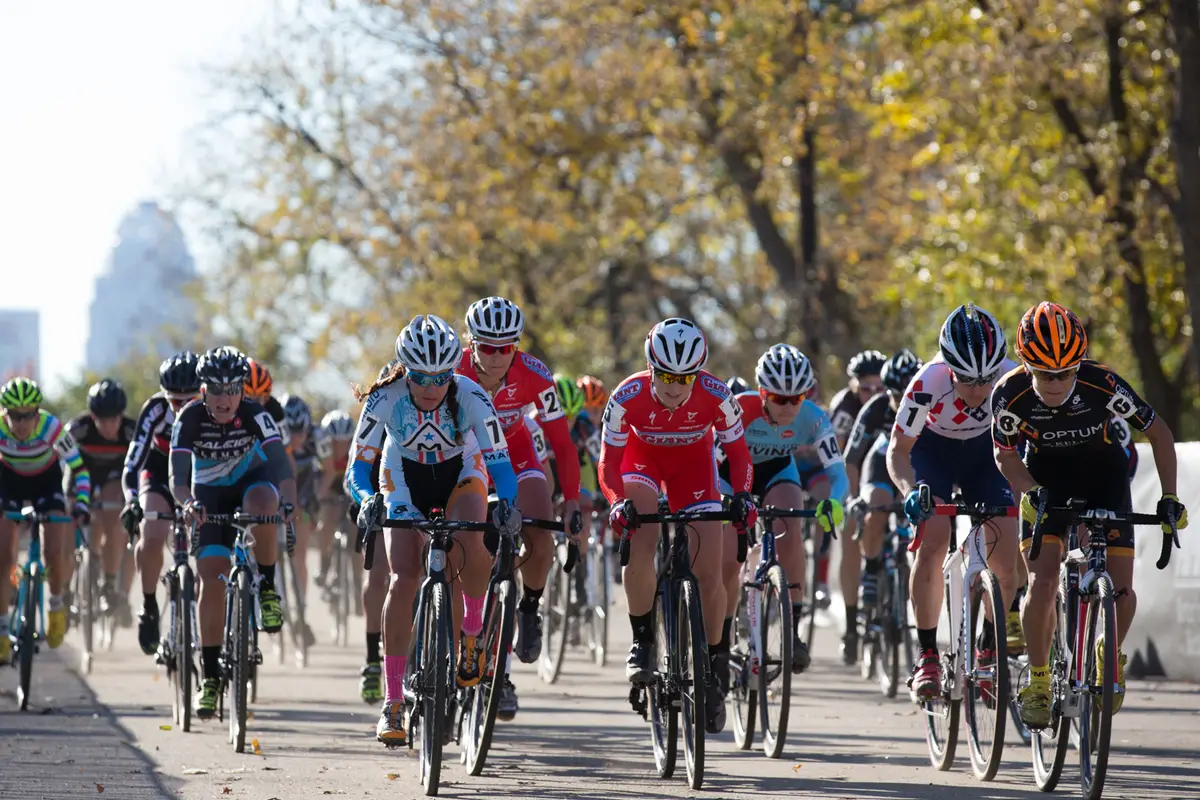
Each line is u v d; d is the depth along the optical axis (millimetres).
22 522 23500
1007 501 18484
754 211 69938
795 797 15516
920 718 22250
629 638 36969
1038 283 55094
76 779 16781
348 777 16953
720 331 82812
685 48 62344
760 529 20344
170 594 21438
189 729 20828
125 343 158250
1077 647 15070
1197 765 17234
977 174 54844
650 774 17188
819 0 60344
